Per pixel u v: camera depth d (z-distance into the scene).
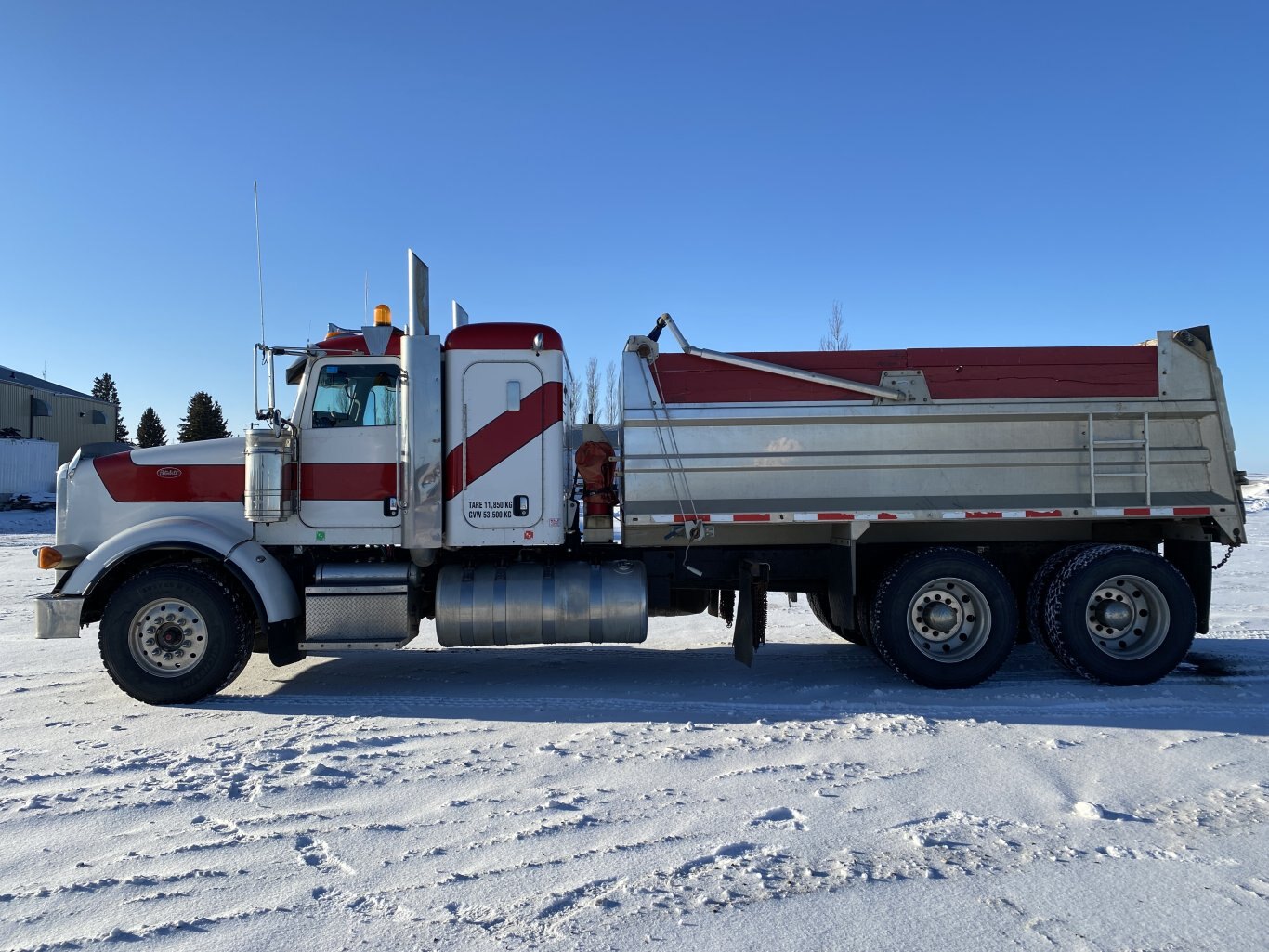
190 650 6.06
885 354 6.52
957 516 6.43
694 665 7.39
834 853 3.43
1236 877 3.21
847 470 6.51
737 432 6.50
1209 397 6.57
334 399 6.60
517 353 6.56
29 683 6.79
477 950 2.73
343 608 6.38
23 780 4.36
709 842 3.53
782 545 7.00
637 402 6.48
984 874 3.23
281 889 3.16
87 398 52.47
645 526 6.57
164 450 6.50
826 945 2.75
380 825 3.76
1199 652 7.42
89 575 6.09
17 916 2.96
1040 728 5.18
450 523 6.54
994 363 6.50
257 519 6.22
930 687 6.31
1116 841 3.53
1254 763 4.50
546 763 4.57
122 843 3.58
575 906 3.00
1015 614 6.33
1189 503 6.50
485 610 6.45
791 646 8.34
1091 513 6.45
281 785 4.25
